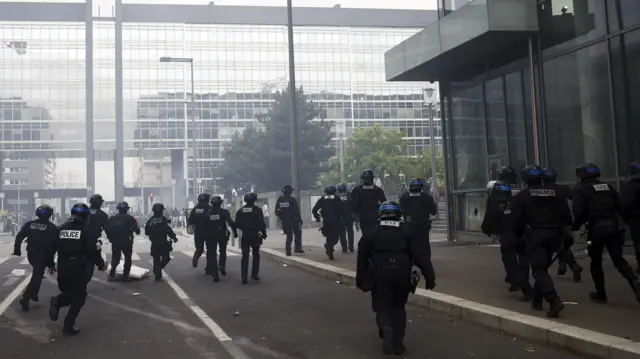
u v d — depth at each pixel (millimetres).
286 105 46656
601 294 7730
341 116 85000
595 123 13227
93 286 11992
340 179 51969
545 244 7098
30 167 112438
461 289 9234
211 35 83500
